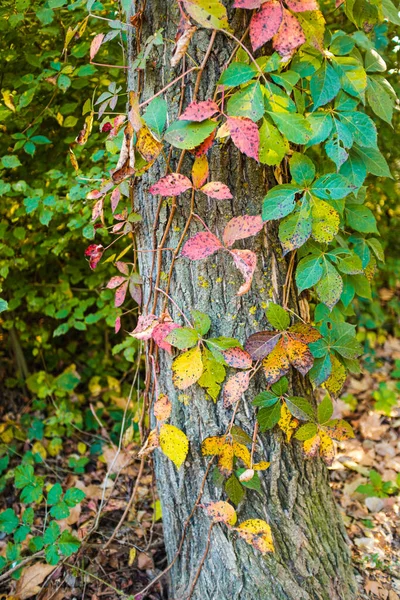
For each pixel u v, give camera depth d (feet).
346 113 3.76
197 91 3.76
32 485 4.76
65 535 4.52
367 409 6.99
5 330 6.97
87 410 6.65
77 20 5.19
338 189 3.66
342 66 3.73
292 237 3.73
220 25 3.46
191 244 3.72
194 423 4.13
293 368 4.21
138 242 4.25
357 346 4.06
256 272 4.03
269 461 4.15
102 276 6.14
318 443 4.07
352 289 4.26
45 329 7.06
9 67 5.55
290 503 4.20
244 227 3.68
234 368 4.02
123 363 7.07
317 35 3.64
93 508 5.44
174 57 3.54
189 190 3.93
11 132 5.73
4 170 5.61
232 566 4.13
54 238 5.79
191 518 4.25
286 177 4.03
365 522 5.13
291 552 4.17
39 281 6.73
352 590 4.33
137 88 3.97
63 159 5.87
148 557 4.85
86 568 4.80
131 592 4.63
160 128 3.66
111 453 6.13
